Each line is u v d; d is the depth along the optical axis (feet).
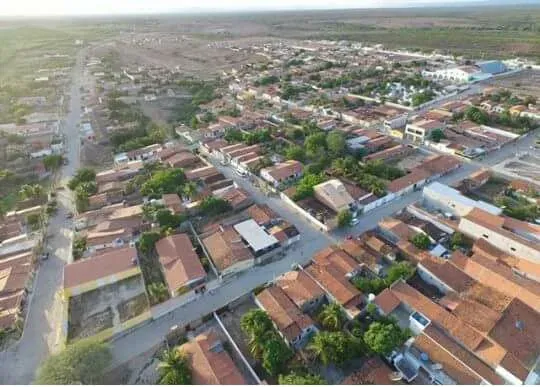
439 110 442.09
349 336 160.56
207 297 194.70
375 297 179.93
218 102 522.47
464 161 330.54
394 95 518.78
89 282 198.08
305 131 388.98
